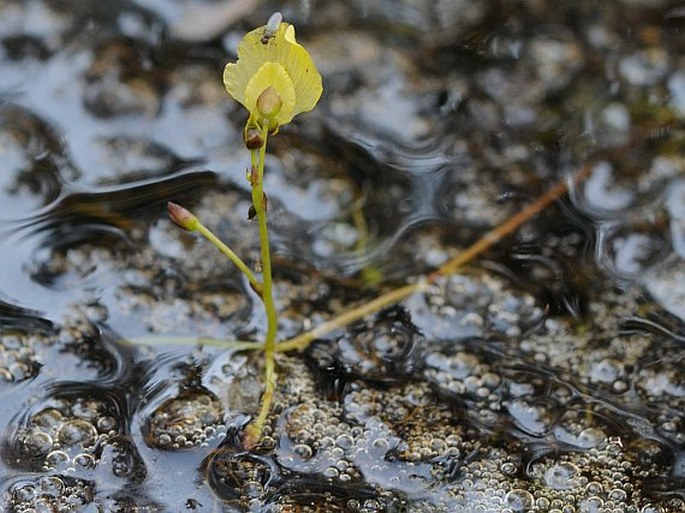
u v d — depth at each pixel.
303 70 0.47
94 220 0.52
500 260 0.52
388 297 0.51
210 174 0.53
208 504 0.48
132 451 0.49
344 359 0.50
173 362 0.50
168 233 0.52
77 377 0.50
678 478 0.49
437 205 0.53
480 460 0.49
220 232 0.52
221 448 0.49
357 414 0.49
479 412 0.50
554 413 0.50
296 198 0.53
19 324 0.50
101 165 0.53
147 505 0.48
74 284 0.51
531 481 0.49
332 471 0.49
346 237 0.52
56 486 0.48
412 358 0.50
